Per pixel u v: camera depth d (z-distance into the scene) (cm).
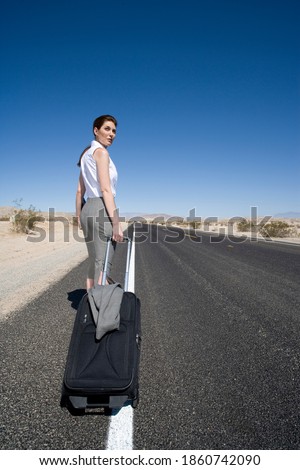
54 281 615
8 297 501
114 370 203
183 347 327
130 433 194
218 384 253
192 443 188
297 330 378
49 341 333
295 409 220
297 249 1298
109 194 271
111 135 296
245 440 190
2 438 190
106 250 277
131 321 228
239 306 475
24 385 248
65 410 217
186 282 637
